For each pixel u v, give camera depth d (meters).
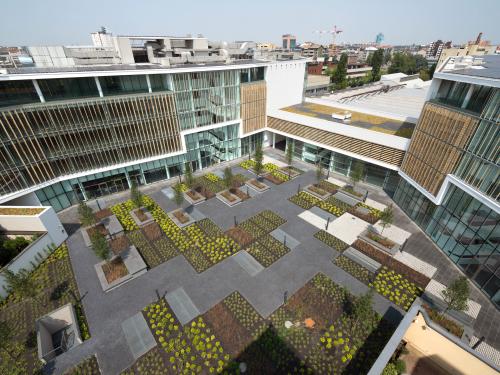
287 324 17.00
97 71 25.08
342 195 31.06
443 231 22.86
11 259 20.98
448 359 13.76
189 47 42.00
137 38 35.19
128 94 28.00
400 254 22.73
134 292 19.39
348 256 22.27
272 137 44.94
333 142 34.28
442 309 17.83
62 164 26.98
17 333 17.00
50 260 22.41
